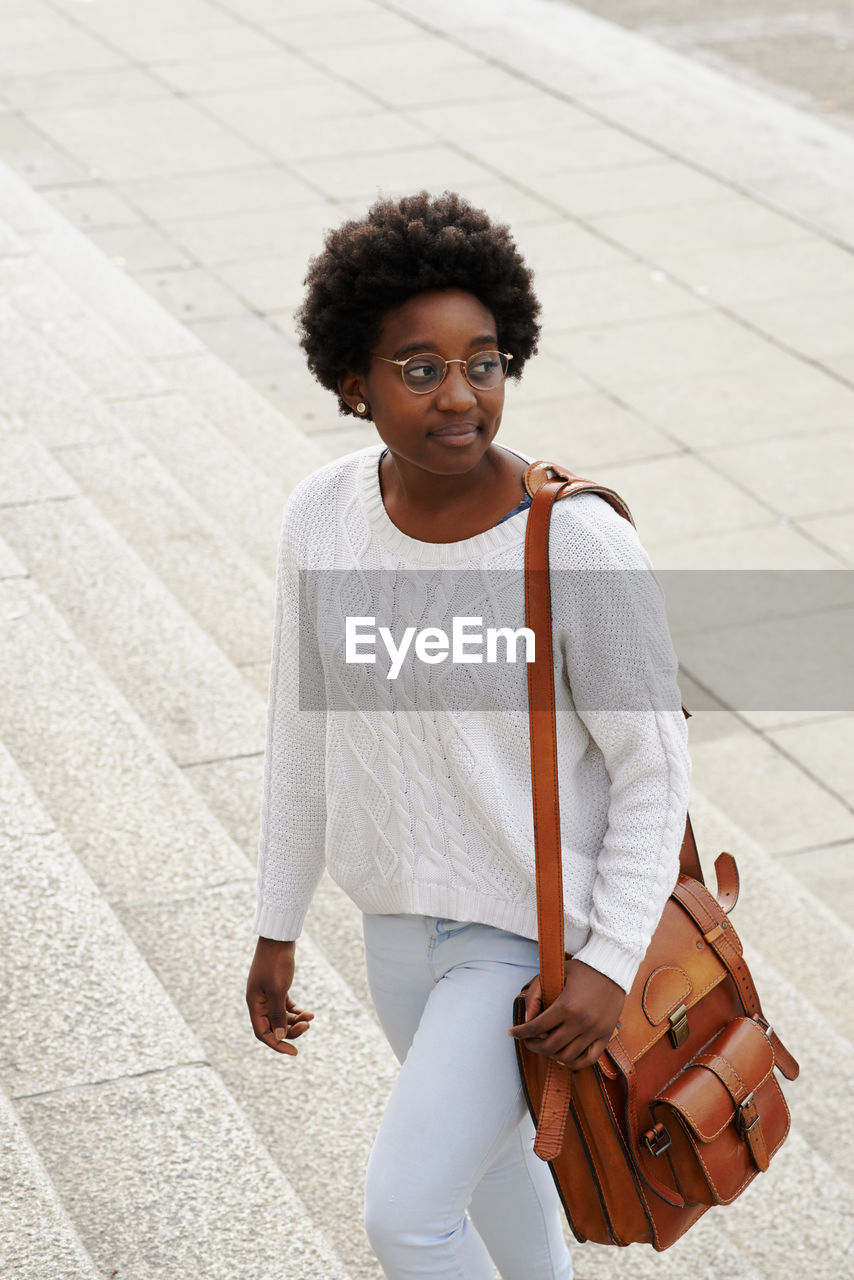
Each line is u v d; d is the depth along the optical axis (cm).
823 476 709
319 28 1339
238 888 350
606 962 192
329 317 193
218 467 623
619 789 197
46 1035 287
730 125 1129
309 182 1019
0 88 1179
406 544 198
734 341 830
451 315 188
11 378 647
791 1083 383
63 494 539
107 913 317
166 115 1133
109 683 416
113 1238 249
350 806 210
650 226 965
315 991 329
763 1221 331
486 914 202
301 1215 256
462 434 190
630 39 1333
